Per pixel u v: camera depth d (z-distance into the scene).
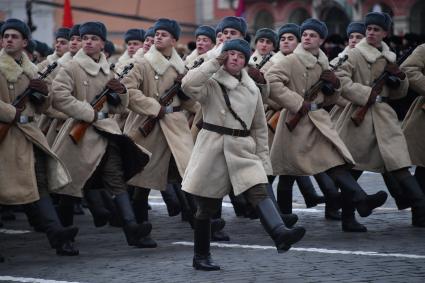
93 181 18.02
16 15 78.00
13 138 16.67
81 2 81.38
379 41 19.95
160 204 24.42
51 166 16.83
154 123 18.75
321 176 20.23
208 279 14.66
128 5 81.50
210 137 15.23
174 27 19.09
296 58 19.17
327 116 19.28
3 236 19.61
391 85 19.84
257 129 15.54
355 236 18.56
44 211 16.75
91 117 17.56
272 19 75.94
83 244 18.33
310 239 18.27
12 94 16.78
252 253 16.83
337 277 14.70
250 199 14.95
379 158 19.78
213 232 18.22
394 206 22.55
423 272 14.98
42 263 16.38
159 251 17.25
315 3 71.25
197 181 15.16
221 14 80.81
